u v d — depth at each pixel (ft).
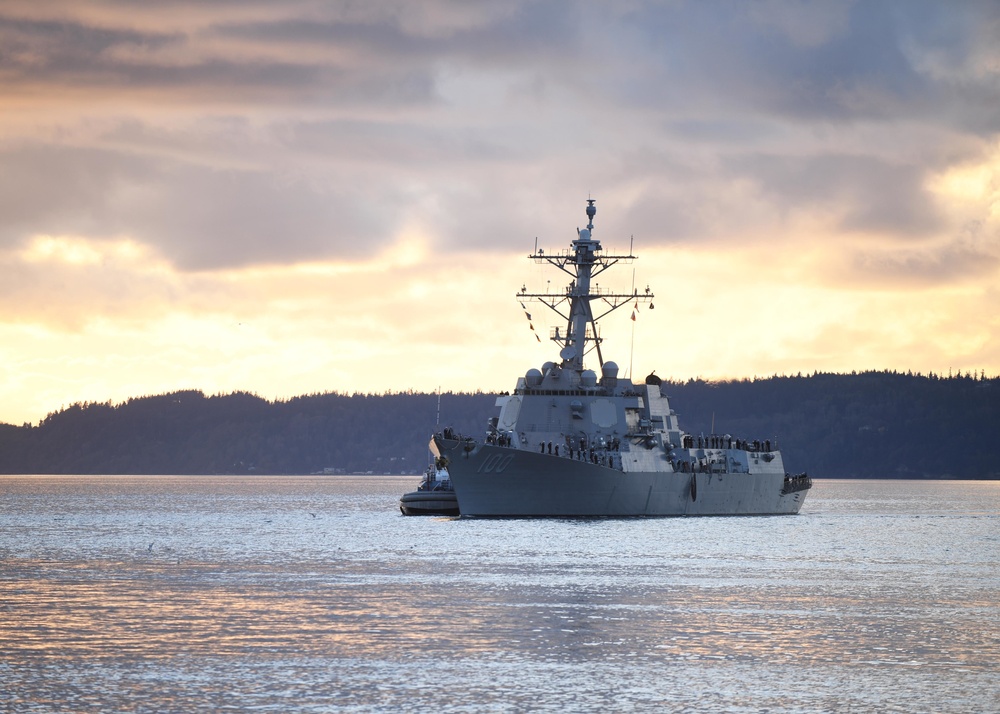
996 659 425.69
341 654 425.28
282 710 359.66
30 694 374.84
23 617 495.41
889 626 483.10
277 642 444.96
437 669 404.57
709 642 449.06
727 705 367.86
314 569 653.30
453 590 566.36
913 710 364.58
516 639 451.53
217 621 485.56
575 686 385.50
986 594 570.46
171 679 391.24
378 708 361.30
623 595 552.82
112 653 426.51
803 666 413.59
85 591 571.69
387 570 641.81
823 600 545.85
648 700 371.76
